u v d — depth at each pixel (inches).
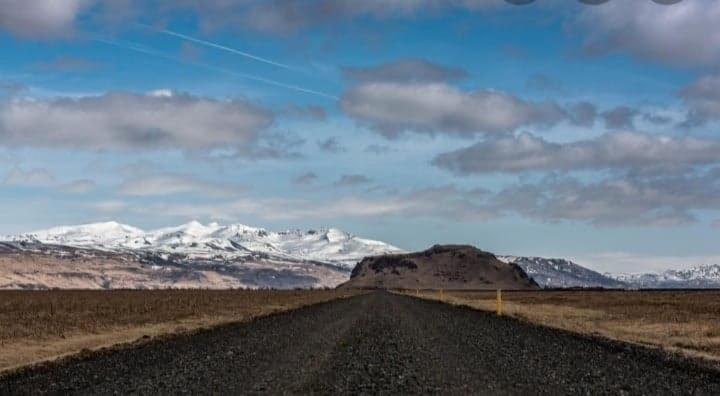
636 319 1781.5
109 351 1005.8
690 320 1718.8
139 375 743.1
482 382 660.7
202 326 1593.3
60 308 2342.5
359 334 1234.6
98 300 3147.1
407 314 1971.0
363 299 3713.1
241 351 967.6
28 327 1487.5
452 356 877.2
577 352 930.1
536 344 1043.3
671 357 876.0
